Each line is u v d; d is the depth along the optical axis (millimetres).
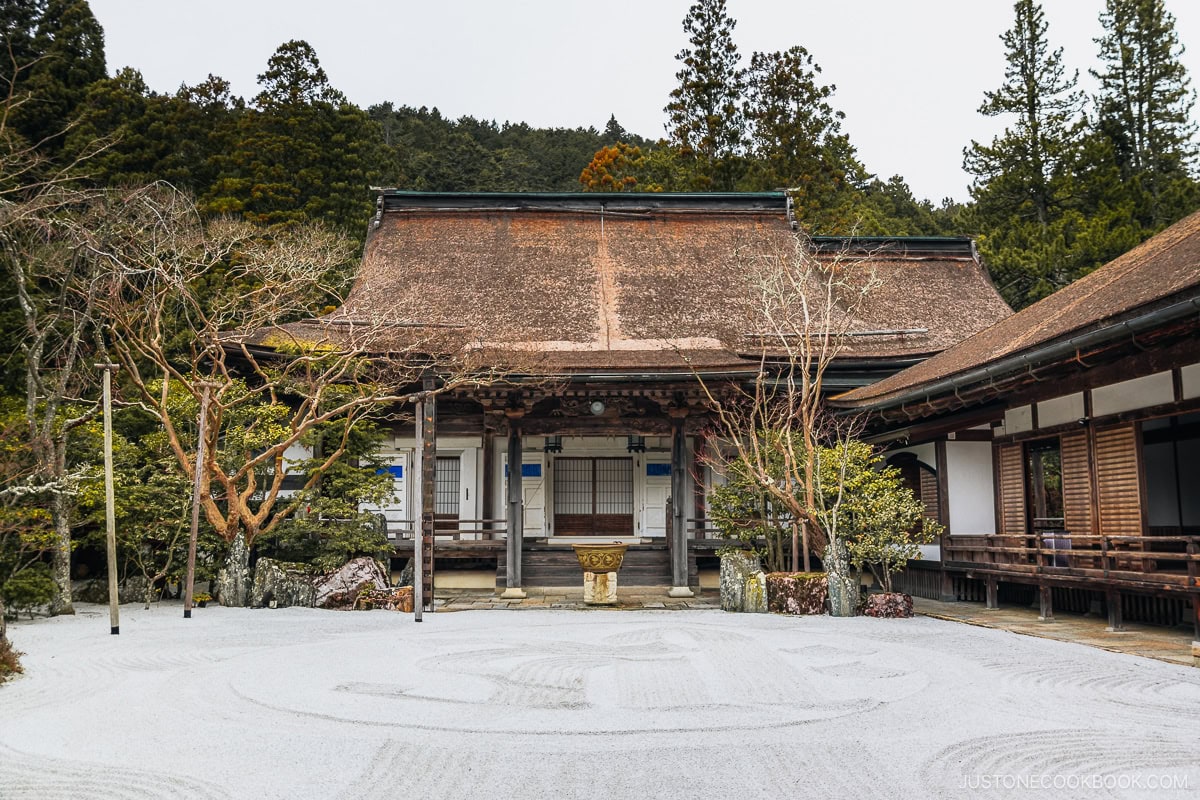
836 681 7043
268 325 17062
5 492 10523
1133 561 10039
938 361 15273
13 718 5871
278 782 4457
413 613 12109
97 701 6359
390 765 4738
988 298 22172
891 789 4328
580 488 18719
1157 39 30328
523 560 16031
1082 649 8609
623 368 14953
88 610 12227
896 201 46281
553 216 23656
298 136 31938
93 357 14273
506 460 16828
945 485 13531
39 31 28406
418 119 62844
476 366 13938
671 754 4930
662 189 38031
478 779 4492
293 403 16781
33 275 13336
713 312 20359
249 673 7426
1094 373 10820
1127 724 5555
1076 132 29203
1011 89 30953
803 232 23438
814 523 12367
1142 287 9859
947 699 6332
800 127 36812
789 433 13391
